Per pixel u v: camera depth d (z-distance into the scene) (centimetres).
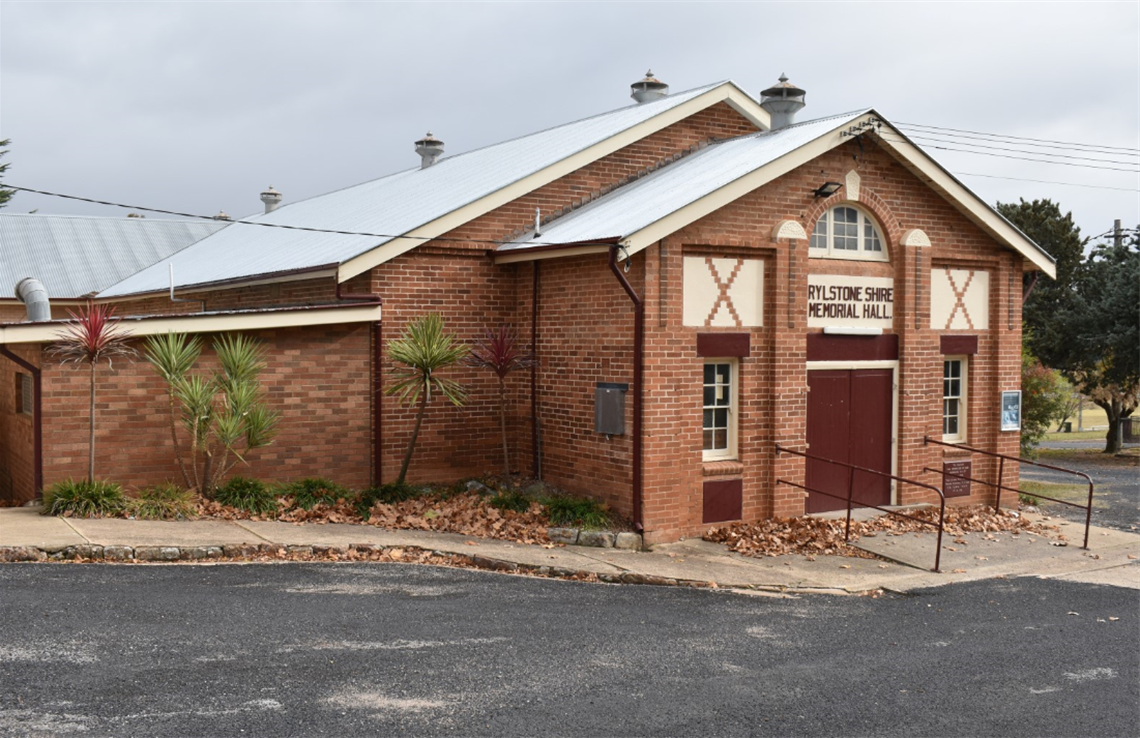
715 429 1513
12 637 822
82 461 1355
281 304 1833
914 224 1667
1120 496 2083
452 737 676
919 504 1688
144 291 2395
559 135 2100
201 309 2264
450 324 1620
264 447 1487
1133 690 852
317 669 793
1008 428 1784
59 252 3222
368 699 735
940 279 1709
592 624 984
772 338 1523
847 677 856
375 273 1557
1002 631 1042
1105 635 1036
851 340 1620
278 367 1497
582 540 1383
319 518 1384
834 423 1609
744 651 922
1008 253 1775
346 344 1551
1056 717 778
